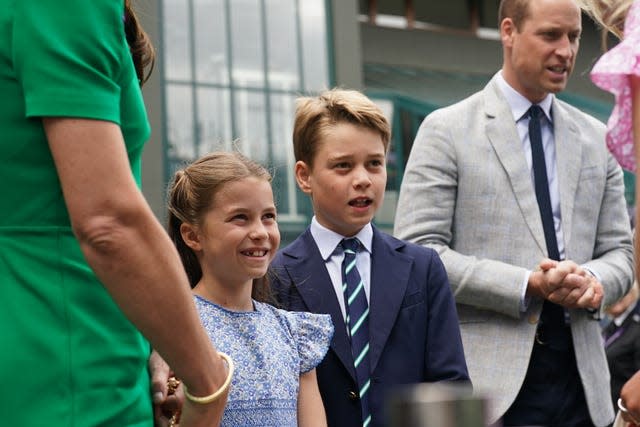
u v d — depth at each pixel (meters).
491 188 4.13
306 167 3.68
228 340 3.01
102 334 1.81
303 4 13.85
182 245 3.22
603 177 4.25
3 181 1.78
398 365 3.47
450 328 3.58
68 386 1.77
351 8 14.10
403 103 14.38
